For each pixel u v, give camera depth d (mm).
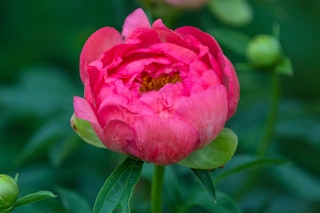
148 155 750
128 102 753
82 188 1048
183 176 979
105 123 759
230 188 1058
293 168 1020
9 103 1082
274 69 942
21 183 1042
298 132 1039
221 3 1052
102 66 770
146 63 779
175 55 776
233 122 1092
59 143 1005
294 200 1098
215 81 762
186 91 758
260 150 970
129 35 778
